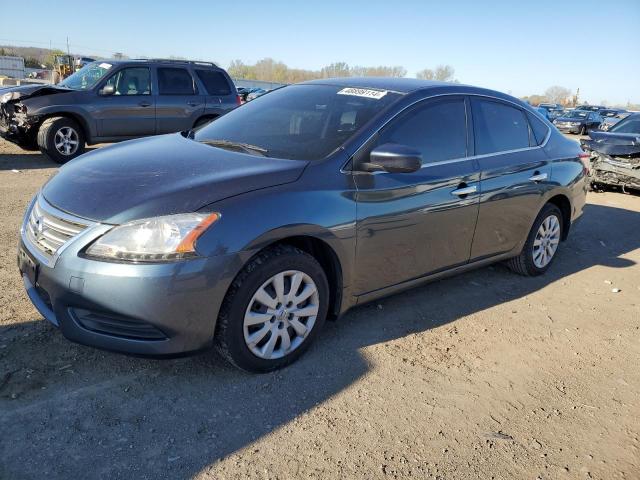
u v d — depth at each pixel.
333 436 2.60
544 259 4.99
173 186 2.78
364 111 3.58
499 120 4.38
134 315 2.55
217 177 2.88
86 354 3.08
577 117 31.34
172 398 2.77
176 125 10.40
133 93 9.91
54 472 2.24
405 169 3.15
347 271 3.24
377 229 3.32
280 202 2.87
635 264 5.75
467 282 4.77
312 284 3.08
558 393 3.16
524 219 4.55
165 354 2.66
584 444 2.72
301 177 3.04
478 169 4.00
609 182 9.63
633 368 3.52
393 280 3.60
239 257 2.69
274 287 2.92
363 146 3.32
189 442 2.48
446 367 3.31
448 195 3.73
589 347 3.76
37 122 9.22
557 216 5.00
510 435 2.74
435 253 3.81
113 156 3.37
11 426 2.46
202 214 2.63
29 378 2.82
